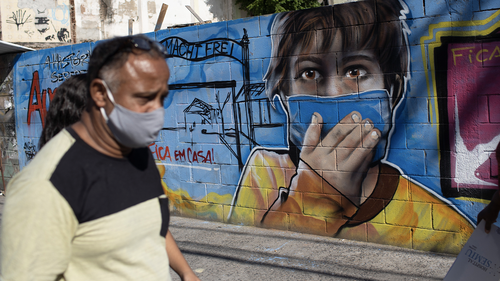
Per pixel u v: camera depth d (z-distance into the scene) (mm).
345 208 3822
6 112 6238
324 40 3754
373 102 3594
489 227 2188
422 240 3508
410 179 3504
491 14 3098
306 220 4035
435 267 3205
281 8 14336
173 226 4523
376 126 3600
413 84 3422
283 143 4066
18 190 1073
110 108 1181
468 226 3309
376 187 3656
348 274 3195
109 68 1155
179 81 4641
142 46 1173
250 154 4270
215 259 3613
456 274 2270
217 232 4262
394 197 3586
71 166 1129
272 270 3348
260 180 4246
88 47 5332
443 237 3420
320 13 3752
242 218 4410
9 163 6324
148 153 1414
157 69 1175
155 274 1296
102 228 1149
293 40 3902
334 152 3812
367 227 3740
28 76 5918
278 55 3994
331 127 3803
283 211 4152
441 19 3275
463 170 3297
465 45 3211
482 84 3176
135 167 1311
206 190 4609
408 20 3395
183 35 4551
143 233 1260
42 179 1073
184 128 4676
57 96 1749
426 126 3402
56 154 1144
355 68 3641
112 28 14117
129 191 1240
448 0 3230
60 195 1079
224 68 4324
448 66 3287
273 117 4090
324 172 3885
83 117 1255
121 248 1193
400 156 3527
